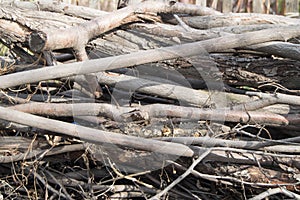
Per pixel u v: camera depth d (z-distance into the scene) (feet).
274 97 6.07
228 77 6.68
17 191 6.61
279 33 5.90
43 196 6.57
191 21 7.10
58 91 6.68
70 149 6.13
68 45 5.61
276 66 6.49
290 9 13.92
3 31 6.42
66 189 6.54
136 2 6.97
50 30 5.42
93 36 6.07
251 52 6.44
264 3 13.97
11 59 7.55
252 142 5.88
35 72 5.32
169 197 6.30
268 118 6.10
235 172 6.02
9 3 7.47
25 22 6.46
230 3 13.88
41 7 7.26
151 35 6.63
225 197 6.33
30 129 6.09
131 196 6.32
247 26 6.72
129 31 6.67
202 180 6.35
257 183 5.79
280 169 5.99
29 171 6.42
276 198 6.14
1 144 6.33
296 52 6.07
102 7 13.96
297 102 6.02
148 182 6.46
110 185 6.40
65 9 7.08
